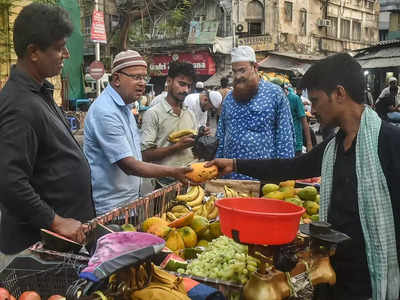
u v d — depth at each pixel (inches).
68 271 72.9
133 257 52.9
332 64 76.3
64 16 88.4
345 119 77.4
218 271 77.6
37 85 89.1
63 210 93.6
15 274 75.5
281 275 68.8
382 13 1481.3
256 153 156.9
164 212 124.3
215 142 123.3
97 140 117.6
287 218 61.9
